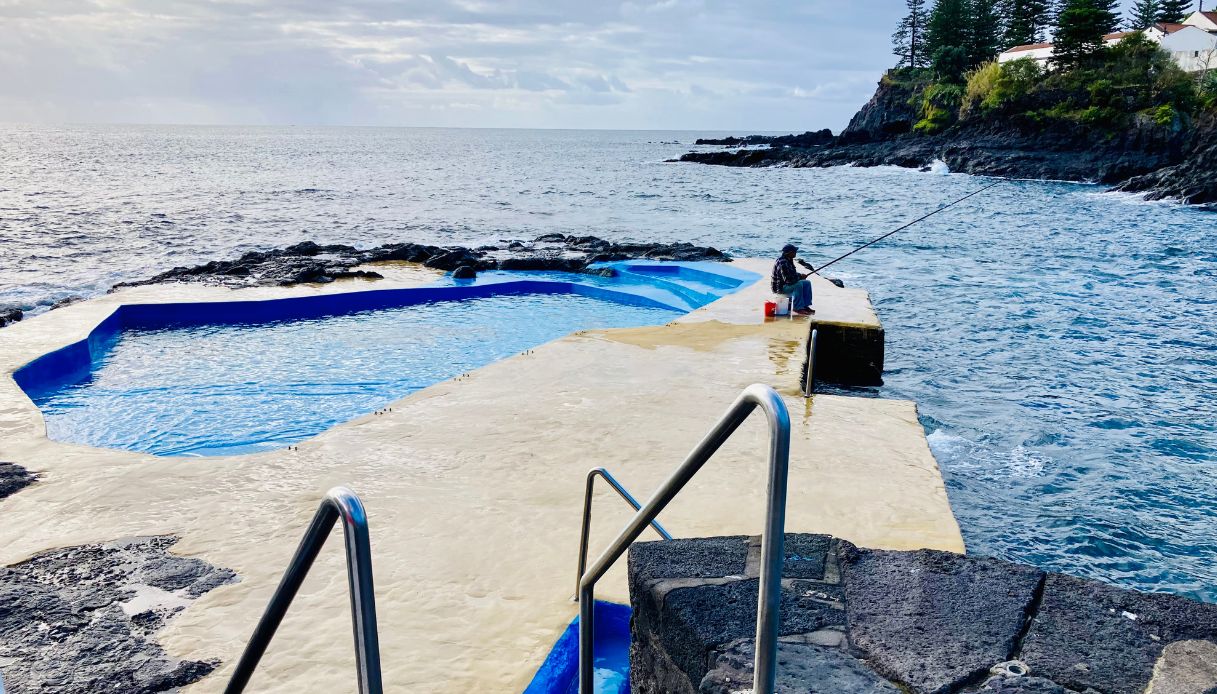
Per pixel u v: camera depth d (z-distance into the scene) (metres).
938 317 16.27
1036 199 45.75
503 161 102.00
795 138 99.62
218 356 12.32
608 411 7.98
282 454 6.83
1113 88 63.28
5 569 4.88
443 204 42.91
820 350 11.39
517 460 6.66
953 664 2.31
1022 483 8.28
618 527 5.43
